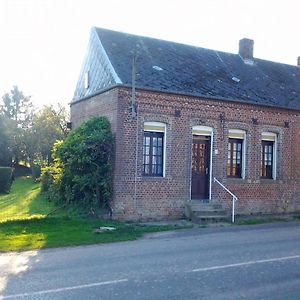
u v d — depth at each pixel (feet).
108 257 32.40
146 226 49.29
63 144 57.00
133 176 53.26
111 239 40.65
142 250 35.45
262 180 64.34
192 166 58.49
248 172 62.80
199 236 43.62
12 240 38.73
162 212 55.16
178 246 37.50
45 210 56.08
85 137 53.62
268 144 66.13
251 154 63.16
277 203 65.72
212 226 51.11
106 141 52.95
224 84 63.72
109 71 55.67
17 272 27.37
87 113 63.46
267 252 34.81
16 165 161.38
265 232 47.21
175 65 62.64
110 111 54.65
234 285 24.62
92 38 64.03
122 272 27.40
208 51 71.92
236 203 61.57
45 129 138.31
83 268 28.53
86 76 65.26
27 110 197.06
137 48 62.49
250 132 62.90
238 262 30.76
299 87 75.15
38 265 29.53
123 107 52.80
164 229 47.85
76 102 68.44
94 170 52.90
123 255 33.24
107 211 52.37
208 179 59.57
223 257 32.53
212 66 67.77
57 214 52.39
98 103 59.11
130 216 52.90
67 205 56.03
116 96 52.90
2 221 44.88
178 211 56.34
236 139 62.75
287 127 66.85
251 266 29.50
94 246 37.52
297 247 37.40
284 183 66.59
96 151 52.65
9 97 203.41
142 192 53.83
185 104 57.06
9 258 32.04
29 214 53.01
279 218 60.34
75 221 48.67
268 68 77.15
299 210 67.97
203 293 22.91
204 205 57.21
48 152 138.51
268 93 67.41
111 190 52.60
